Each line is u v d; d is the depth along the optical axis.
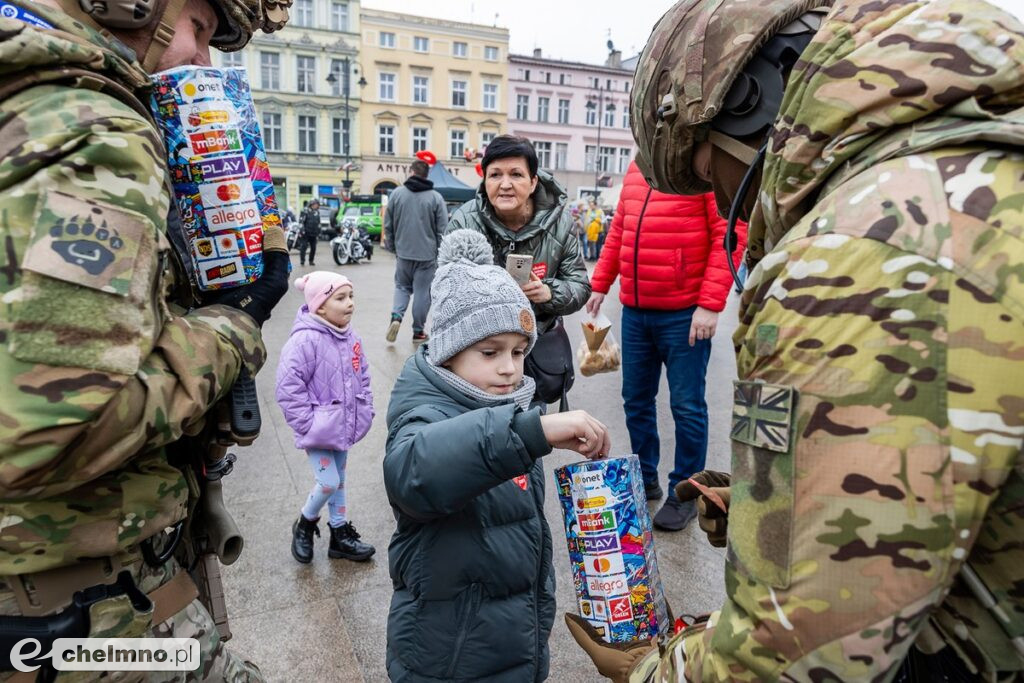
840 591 0.63
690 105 0.95
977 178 0.63
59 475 0.86
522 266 2.49
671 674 0.85
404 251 6.61
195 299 1.16
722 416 4.75
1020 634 0.69
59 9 1.01
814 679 0.66
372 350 6.45
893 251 0.63
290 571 2.70
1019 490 0.63
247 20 1.25
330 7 42.31
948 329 0.60
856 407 0.63
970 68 0.65
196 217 1.14
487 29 46.88
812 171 0.76
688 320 2.99
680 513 3.06
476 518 1.42
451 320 1.53
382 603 2.50
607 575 1.23
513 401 1.54
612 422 4.60
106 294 0.86
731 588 0.72
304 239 15.95
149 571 1.09
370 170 45.16
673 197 2.87
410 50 45.22
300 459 3.75
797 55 0.89
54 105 0.87
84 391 0.83
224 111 1.14
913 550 0.61
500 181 2.62
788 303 0.68
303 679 2.11
